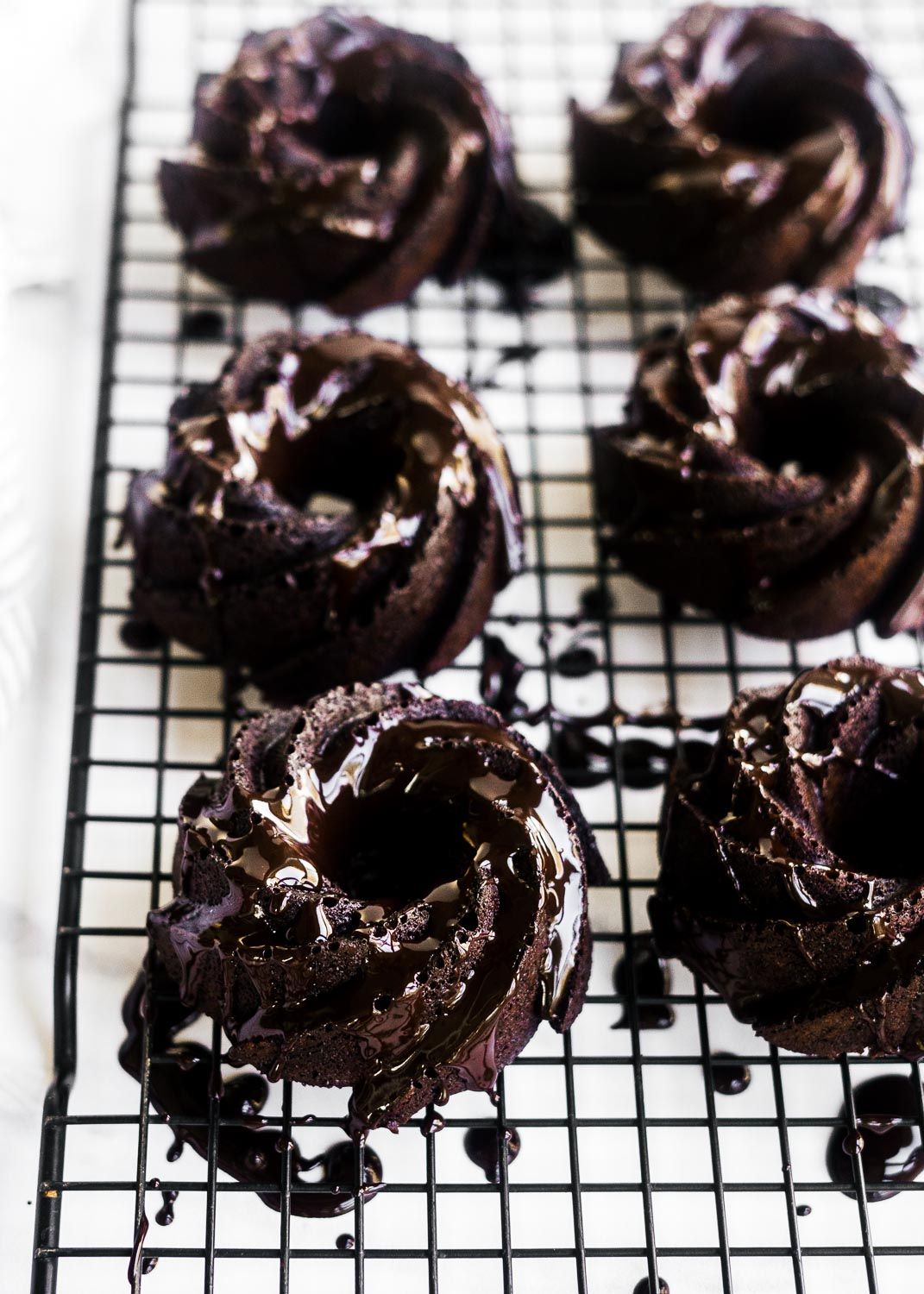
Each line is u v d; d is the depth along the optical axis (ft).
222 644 2.24
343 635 2.21
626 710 2.30
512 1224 2.09
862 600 2.28
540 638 2.31
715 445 2.26
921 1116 2.11
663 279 2.53
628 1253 2.03
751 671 2.31
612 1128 2.13
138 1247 2.01
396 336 2.48
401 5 2.69
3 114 2.44
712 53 2.49
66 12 2.47
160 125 2.58
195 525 2.20
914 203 2.60
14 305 2.44
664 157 2.44
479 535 2.23
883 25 2.71
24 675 2.26
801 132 2.50
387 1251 2.02
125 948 2.17
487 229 2.47
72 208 2.48
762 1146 2.13
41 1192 2.04
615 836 2.24
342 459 2.29
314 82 2.44
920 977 2.05
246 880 2.01
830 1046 2.09
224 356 2.46
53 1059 2.13
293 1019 2.01
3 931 2.19
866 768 2.13
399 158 2.43
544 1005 2.05
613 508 2.34
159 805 2.20
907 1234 2.10
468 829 2.06
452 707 2.12
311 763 2.07
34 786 2.24
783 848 2.07
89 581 2.30
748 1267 2.09
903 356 2.32
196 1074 2.11
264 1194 2.08
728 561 2.27
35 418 2.40
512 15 2.70
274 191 2.39
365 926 2.01
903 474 2.25
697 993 2.15
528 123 2.63
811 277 2.48
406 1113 2.03
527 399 2.45
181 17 2.63
